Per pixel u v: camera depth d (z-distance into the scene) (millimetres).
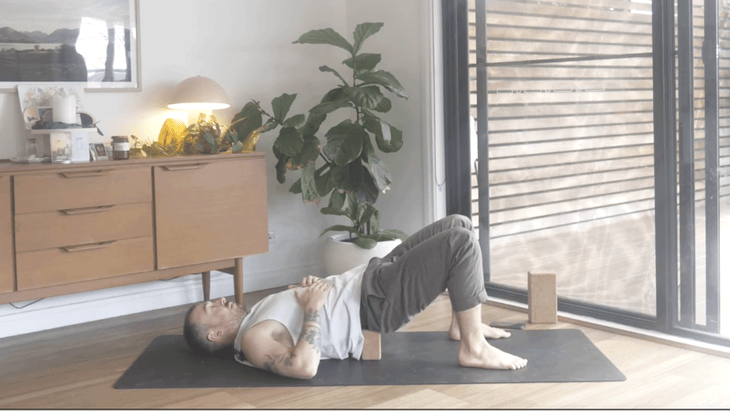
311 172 4016
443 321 3541
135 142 3770
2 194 3062
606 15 3445
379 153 4598
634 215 3414
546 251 3840
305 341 2654
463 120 4180
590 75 3543
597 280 3609
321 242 4688
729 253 3076
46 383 2787
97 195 3307
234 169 3760
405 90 4375
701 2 3072
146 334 3479
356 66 4172
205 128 3738
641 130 3342
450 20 4168
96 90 3740
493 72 4000
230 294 4316
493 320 3588
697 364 2844
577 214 3674
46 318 3637
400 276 2762
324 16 4613
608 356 2963
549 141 3768
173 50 4008
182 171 3570
